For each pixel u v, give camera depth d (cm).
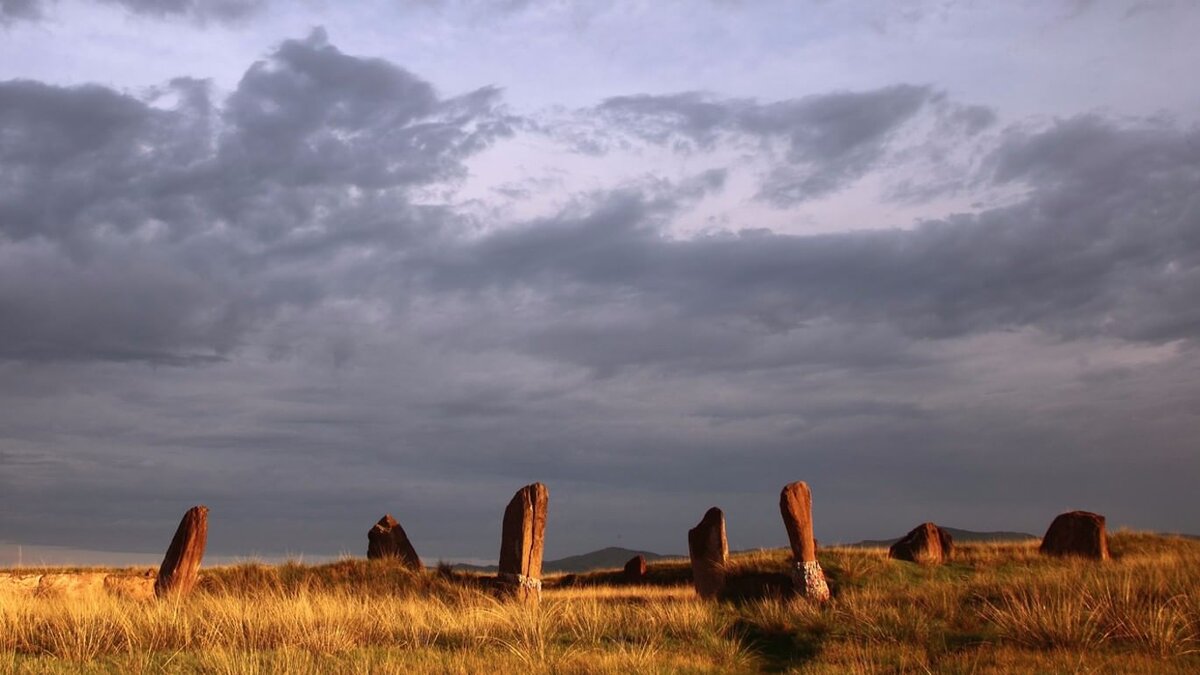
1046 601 1641
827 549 2841
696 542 2561
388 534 2873
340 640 1523
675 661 1426
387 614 1761
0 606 1577
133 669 1248
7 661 1268
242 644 1487
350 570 2558
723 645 1587
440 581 2528
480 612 1788
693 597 2459
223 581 2431
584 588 3572
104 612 1583
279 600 1859
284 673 1216
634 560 4016
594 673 1297
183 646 1485
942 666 1305
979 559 2809
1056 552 2925
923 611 1758
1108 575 1858
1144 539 3309
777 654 1598
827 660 1430
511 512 2339
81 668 1263
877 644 1525
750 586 2511
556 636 1642
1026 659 1318
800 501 2227
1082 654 1301
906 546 2784
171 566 2138
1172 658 1307
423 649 1491
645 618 1800
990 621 1625
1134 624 1458
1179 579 1738
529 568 2300
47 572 2439
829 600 2028
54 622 1534
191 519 2178
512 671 1298
